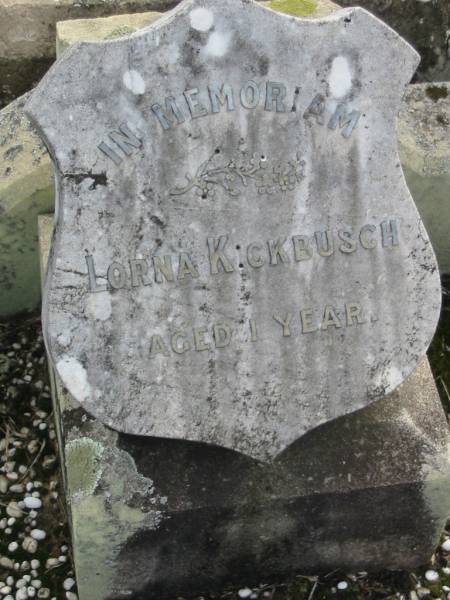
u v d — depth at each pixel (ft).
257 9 2.38
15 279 3.68
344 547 3.01
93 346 2.59
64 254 2.49
